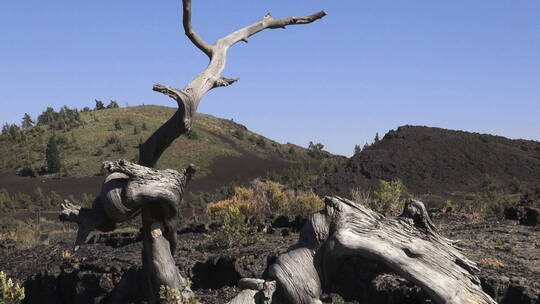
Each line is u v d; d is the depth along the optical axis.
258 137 101.31
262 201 18.08
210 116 112.12
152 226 6.20
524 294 8.38
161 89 5.95
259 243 13.03
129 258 12.14
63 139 81.06
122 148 78.44
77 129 88.56
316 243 4.44
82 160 74.94
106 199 5.88
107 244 16.47
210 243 13.49
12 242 19.62
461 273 4.28
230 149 87.44
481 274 9.13
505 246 12.02
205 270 10.84
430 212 18.75
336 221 4.43
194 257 11.74
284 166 75.31
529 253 11.62
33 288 12.81
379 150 47.25
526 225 15.50
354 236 4.34
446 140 49.59
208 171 72.56
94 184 64.69
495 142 50.75
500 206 21.27
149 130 89.06
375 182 41.78
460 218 17.33
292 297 4.43
